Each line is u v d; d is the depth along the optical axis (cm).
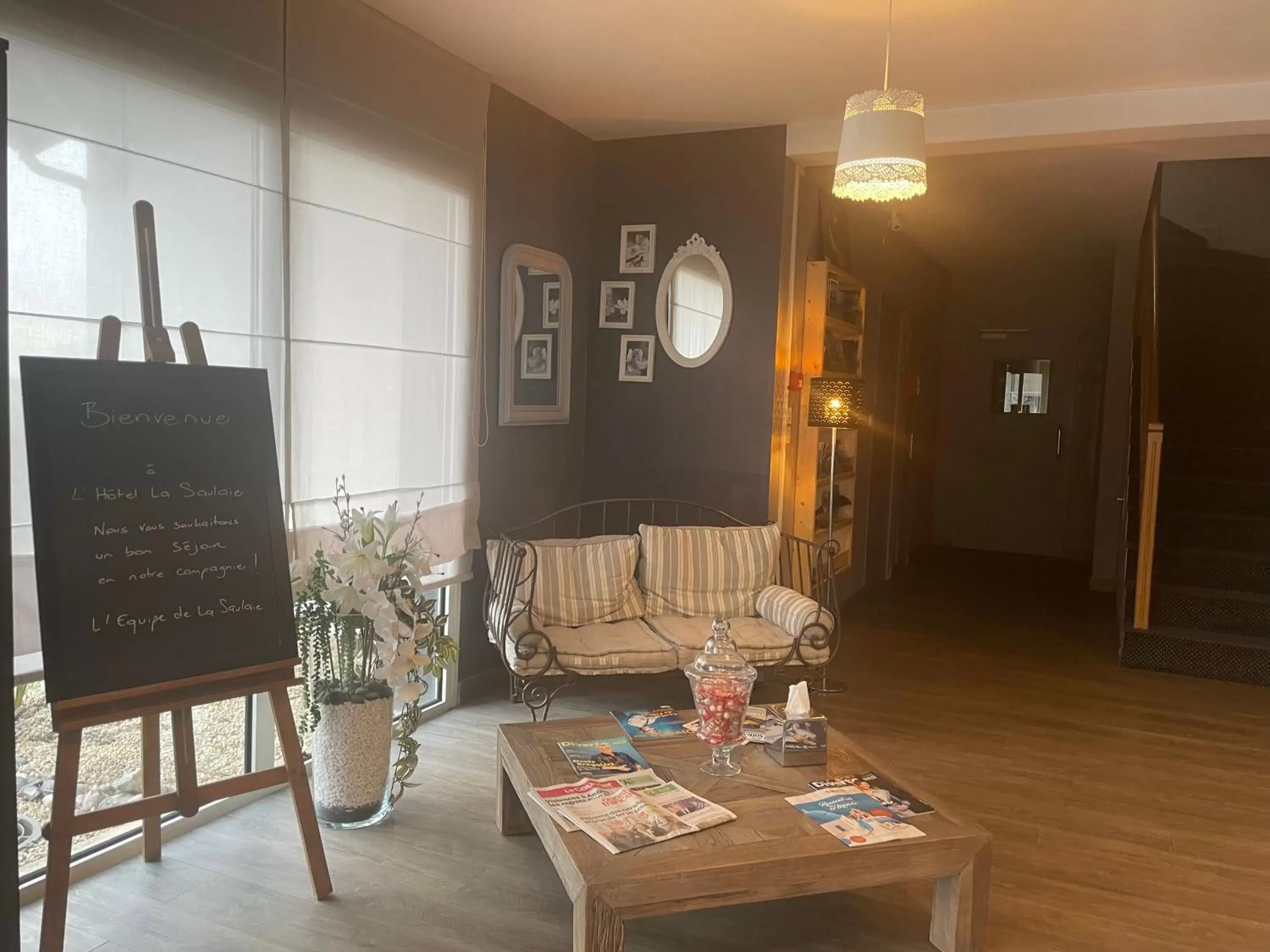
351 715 285
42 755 261
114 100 238
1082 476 849
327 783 288
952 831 223
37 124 221
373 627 287
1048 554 865
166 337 236
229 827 289
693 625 385
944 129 416
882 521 716
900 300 711
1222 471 553
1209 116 379
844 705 421
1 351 181
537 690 353
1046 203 605
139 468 228
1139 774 351
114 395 225
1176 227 616
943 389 895
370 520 286
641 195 477
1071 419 852
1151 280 540
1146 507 481
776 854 208
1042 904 258
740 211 457
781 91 398
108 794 278
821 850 211
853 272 572
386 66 328
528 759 258
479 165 380
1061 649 528
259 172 279
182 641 229
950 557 834
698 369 470
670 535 408
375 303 330
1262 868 282
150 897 249
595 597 384
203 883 256
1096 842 296
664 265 473
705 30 334
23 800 259
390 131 331
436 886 258
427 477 362
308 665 286
